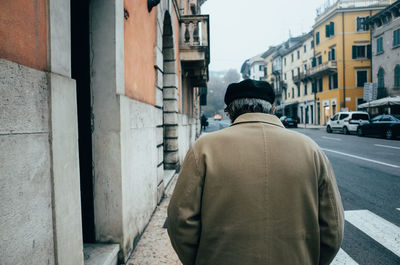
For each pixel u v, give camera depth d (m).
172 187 5.79
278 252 0.98
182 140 8.50
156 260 2.80
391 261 2.96
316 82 37.69
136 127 3.24
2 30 1.27
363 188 5.82
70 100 1.82
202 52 8.30
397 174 7.00
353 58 31.41
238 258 0.99
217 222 1.03
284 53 48.53
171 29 6.52
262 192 1.01
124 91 2.91
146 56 3.98
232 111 1.27
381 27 26.33
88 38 2.69
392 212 4.45
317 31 36.56
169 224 1.13
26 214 1.39
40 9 1.56
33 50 1.49
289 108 47.47
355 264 2.89
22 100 1.37
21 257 1.34
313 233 1.05
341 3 31.53
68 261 1.77
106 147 2.70
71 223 1.82
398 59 24.11
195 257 1.12
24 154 1.38
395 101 21.30
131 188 3.00
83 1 2.70
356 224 3.98
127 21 3.12
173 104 7.01
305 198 1.04
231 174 1.04
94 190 2.71
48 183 1.58
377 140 16.08
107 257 2.43
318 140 16.14
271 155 1.06
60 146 1.69
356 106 31.50
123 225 2.71
